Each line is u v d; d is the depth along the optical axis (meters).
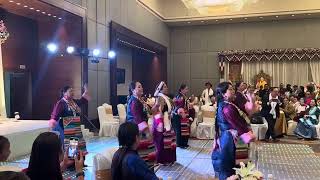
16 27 9.56
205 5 13.53
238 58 16.27
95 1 9.92
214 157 3.78
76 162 2.65
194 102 9.87
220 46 16.86
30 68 9.79
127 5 12.16
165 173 5.46
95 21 9.91
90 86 9.52
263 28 16.34
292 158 6.78
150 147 4.18
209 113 9.28
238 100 4.14
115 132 9.18
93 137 8.98
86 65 9.30
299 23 15.91
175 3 16.05
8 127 6.83
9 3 7.66
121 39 12.34
